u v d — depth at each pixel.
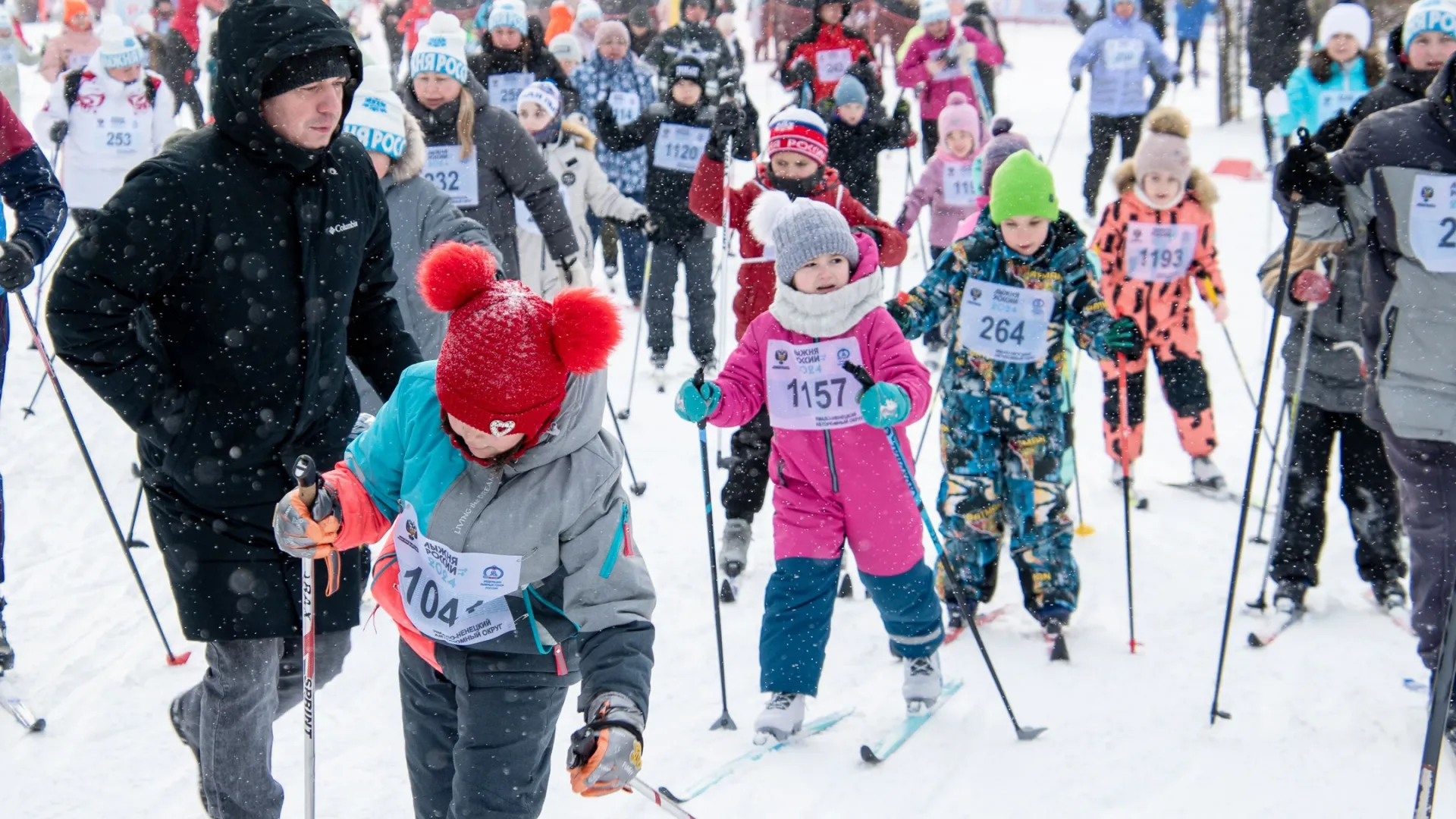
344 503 2.75
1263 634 5.21
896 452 4.25
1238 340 9.77
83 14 13.29
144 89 9.12
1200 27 20.06
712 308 8.74
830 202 5.88
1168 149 6.45
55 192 4.10
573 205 7.73
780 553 4.42
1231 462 7.46
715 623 4.82
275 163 3.08
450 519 2.69
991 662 4.44
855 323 4.26
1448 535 4.30
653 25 15.45
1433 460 4.31
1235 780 4.15
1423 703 4.63
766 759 4.26
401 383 2.81
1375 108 5.16
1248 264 11.64
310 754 3.01
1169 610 5.49
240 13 2.95
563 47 12.21
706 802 3.99
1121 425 5.99
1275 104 9.20
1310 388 5.26
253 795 3.27
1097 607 5.54
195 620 3.17
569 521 2.68
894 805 3.98
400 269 4.91
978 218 5.04
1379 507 5.32
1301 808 3.99
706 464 4.32
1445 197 4.16
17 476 6.81
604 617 2.70
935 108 13.73
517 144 6.24
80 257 2.86
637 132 8.76
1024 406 4.94
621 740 2.49
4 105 4.00
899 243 5.80
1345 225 4.64
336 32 3.04
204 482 3.10
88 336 2.86
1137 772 4.20
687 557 6.07
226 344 3.06
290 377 3.14
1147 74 12.97
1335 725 4.49
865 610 5.50
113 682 4.62
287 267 3.10
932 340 9.17
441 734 3.00
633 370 8.14
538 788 2.91
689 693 4.77
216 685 3.25
